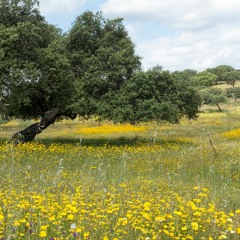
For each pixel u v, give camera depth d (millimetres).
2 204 6125
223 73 157500
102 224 5207
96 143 24359
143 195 7688
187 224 5473
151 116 23031
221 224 5324
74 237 4531
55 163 12695
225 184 9117
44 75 21688
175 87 25422
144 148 19188
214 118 60719
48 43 24422
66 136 31969
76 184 8438
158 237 4875
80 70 25797
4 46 20547
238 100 103500
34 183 7980
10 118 27531
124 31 27109
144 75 24062
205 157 14641
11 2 22484
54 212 5859
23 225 5133
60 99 23266
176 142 24188
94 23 26609
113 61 24859
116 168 12461
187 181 10531
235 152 15578
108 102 24266
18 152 14008
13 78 19859
